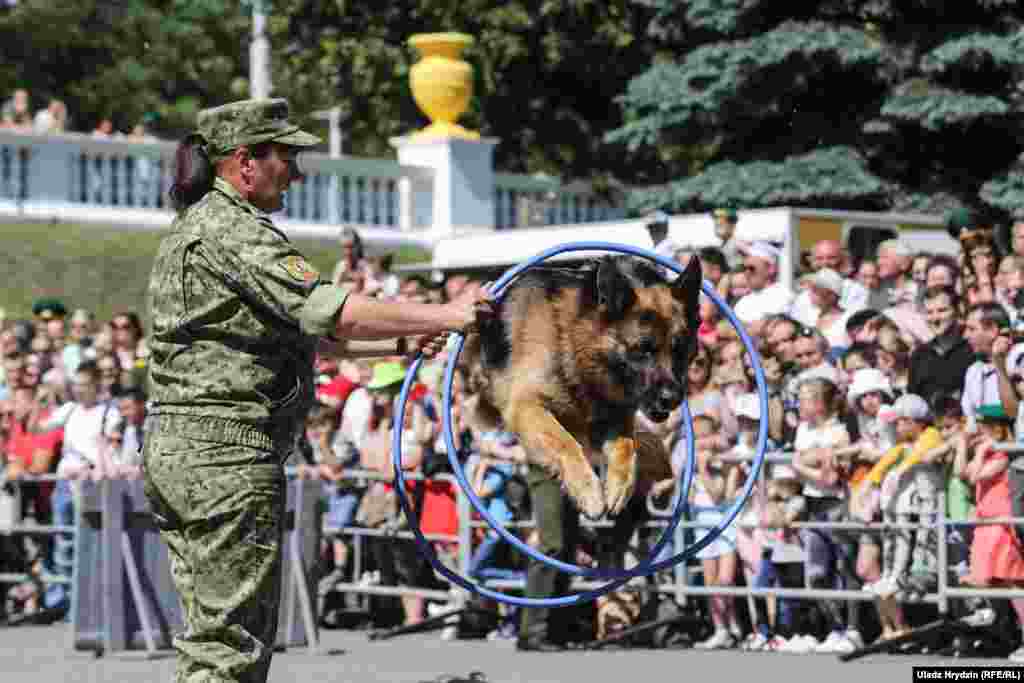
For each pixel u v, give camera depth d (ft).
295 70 105.29
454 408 45.83
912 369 40.78
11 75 164.35
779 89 73.31
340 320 21.36
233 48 181.78
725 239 50.55
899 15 71.77
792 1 73.82
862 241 54.13
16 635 47.21
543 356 27.09
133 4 174.91
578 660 39.04
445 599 45.50
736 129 77.10
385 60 98.58
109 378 51.62
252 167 22.27
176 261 21.80
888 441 39.45
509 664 38.50
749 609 42.37
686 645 42.27
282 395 22.13
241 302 21.70
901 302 46.83
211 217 21.77
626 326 26.94
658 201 76.48
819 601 40.93
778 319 42.52
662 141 78.38
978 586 37.19
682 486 29.19
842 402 40.63
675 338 27.02
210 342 21.75
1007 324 38.47
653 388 26.63
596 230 57.67
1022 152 69.77
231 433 21.70
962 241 43.47
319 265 75.87
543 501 40.63
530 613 41.42
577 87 99.91
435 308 21.75
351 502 48.73
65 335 61.41
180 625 42.39
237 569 21.66
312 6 101.09
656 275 28.14
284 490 22.24
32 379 54.29
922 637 37.45
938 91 69.26
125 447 49.19
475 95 97.45
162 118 173.17
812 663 37.14
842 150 73.00
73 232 73.00
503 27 94.27
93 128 169.48
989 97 68.80
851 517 39.55
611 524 43.14
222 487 21.54
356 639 45.06
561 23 94.12
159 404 22.03
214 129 22.25
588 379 27.30
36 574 51.85
